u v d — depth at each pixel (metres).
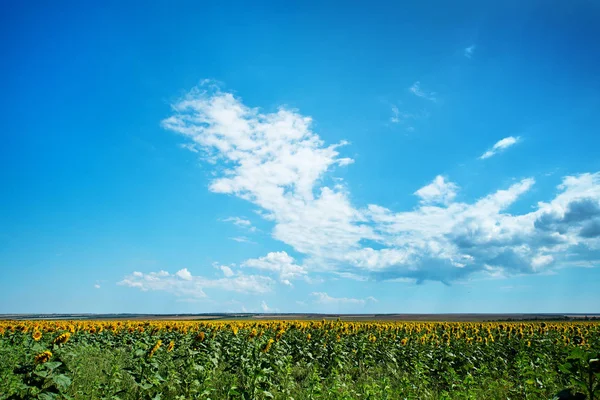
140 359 10.62
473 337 24.45
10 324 30.48
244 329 28.42
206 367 11.92
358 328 29.98
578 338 22.97
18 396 7.84
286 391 11.75
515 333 26.05
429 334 25.80
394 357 18.70
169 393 11.15
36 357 8.19
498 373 16.42
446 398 11.09
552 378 12.57
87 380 12.49
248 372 12.05
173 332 27.09
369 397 10.92
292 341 21.41
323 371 16.88
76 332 28.47
